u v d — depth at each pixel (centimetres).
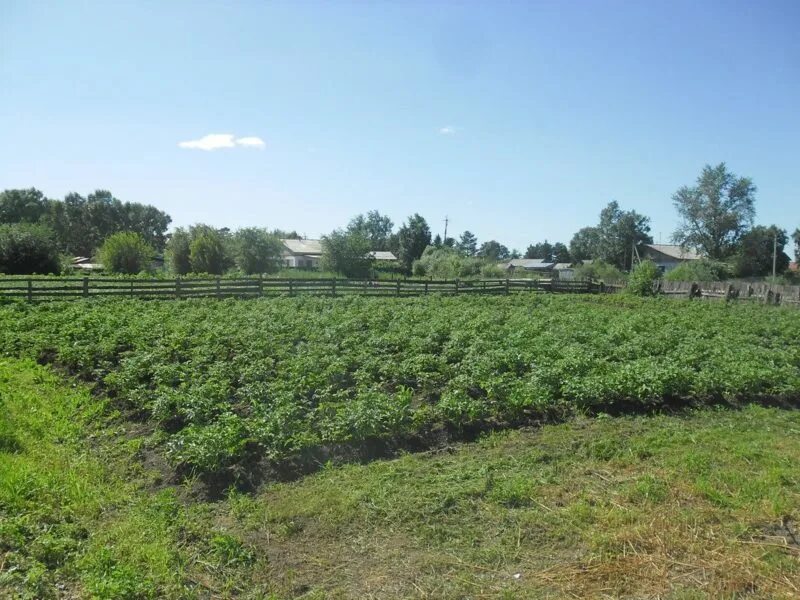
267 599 534
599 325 2070
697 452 889
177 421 1012
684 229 7244
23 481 711
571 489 759
